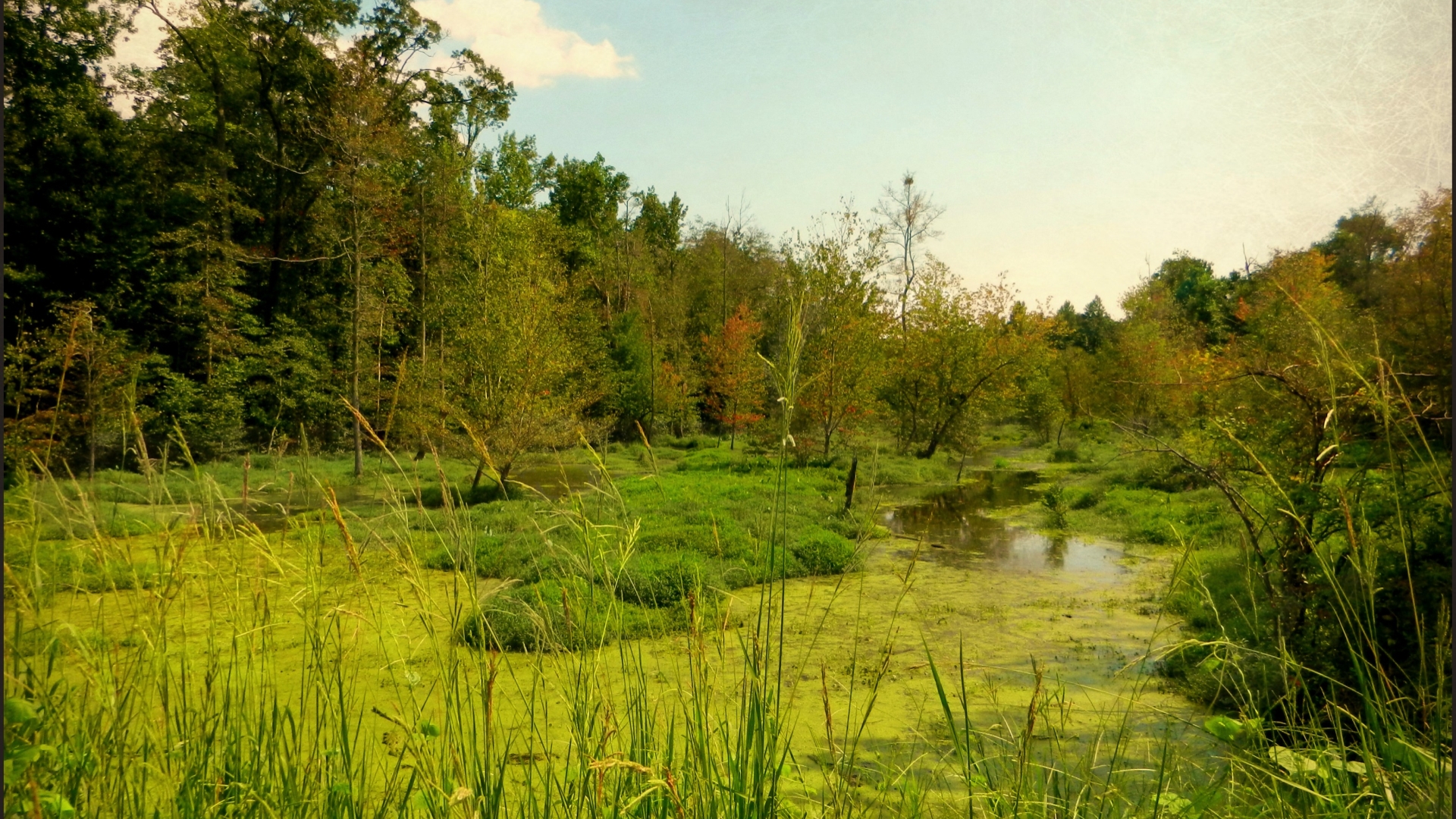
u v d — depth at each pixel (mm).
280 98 25625
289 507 2715
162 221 22359
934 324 27953
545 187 42062
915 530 13969
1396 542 3895
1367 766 2389
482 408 15148
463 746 2383
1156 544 12336
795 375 2281
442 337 20484
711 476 19562
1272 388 4957
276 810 2334
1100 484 19172
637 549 9961
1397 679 3625
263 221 26344
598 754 2332
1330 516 4227
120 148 21234
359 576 2549
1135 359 20953
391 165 22766
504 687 4156
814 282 21047
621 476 18922
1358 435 3928
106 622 2215
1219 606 6824
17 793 1862
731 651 3369
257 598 2535
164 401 18078
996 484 21500
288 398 21844
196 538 2410
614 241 42531
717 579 8039
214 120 25344
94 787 2162
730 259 42062
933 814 3035
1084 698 5656
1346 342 4152
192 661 2578
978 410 28188
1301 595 4363
